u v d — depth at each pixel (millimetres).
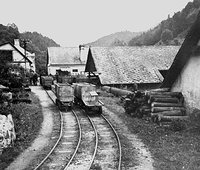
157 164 10898
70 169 10641
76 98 25828
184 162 10922
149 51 41562
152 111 17297
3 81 27281
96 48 40562
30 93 33312
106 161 11414
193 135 14242
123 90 29703
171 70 18766
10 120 14359
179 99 18344
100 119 19984
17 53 46188
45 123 18844
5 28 89938
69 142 14320
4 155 11984
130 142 14086
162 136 14500
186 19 102312
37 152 12773
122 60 39000
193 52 17234
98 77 37219
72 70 62656
